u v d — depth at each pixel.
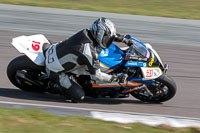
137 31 40.91
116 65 21.25
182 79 27.50
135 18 46.81
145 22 45.16
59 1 54.56
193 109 22.02
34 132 14.95
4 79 25.20
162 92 22.28
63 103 21.45
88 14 47.22
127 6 53.91
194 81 27.31
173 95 21.80
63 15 45.91
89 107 20.95
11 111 17.38
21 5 49.91
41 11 47.28
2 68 27.17
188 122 18.89
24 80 22.58
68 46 20.44
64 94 21.61
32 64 22.14
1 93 22.45
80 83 21.97
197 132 16.95
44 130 15.24
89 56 19.69
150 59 21.20
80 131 15.59
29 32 37.88
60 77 21.28
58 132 15.15
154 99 22.72
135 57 20.80
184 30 42.72
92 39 20.17
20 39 21.84
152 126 17.47
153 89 22.36
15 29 38.47
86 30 20.47
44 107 19.89
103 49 21.08
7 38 34.97
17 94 22.66
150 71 20.97
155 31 41.47
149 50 21.84
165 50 34.72
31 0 53.38
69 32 39.09
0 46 32.31
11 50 31.58
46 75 23.20
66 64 20.72
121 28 41.56
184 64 31.06
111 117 18.66
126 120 18.30
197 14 51.38
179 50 35.06
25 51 21.44
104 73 20.55
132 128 16.75
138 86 21.59
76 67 20.91
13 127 15.27
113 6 53.38
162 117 19.59
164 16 49.19
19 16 43.97
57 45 21.55
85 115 18.78
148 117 19.30
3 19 41.97
